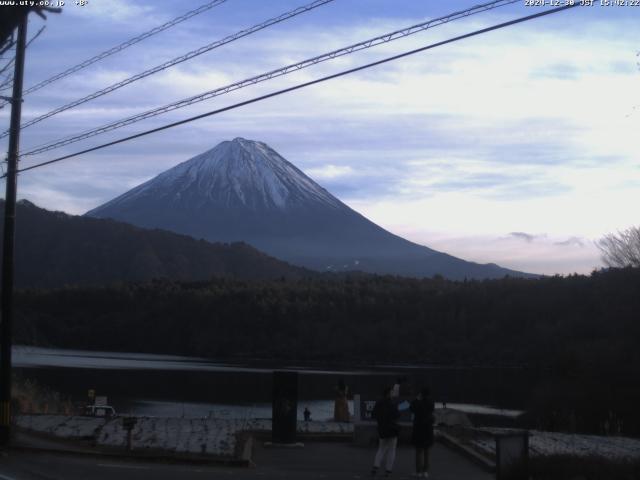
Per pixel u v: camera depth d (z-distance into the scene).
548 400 38.47
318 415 42.25
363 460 16.58
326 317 100.62
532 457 15.30
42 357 88.44
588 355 42.22
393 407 14.62
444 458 17.09
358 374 72.38
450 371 74.94
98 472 14.19
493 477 14.75
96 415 25.97
